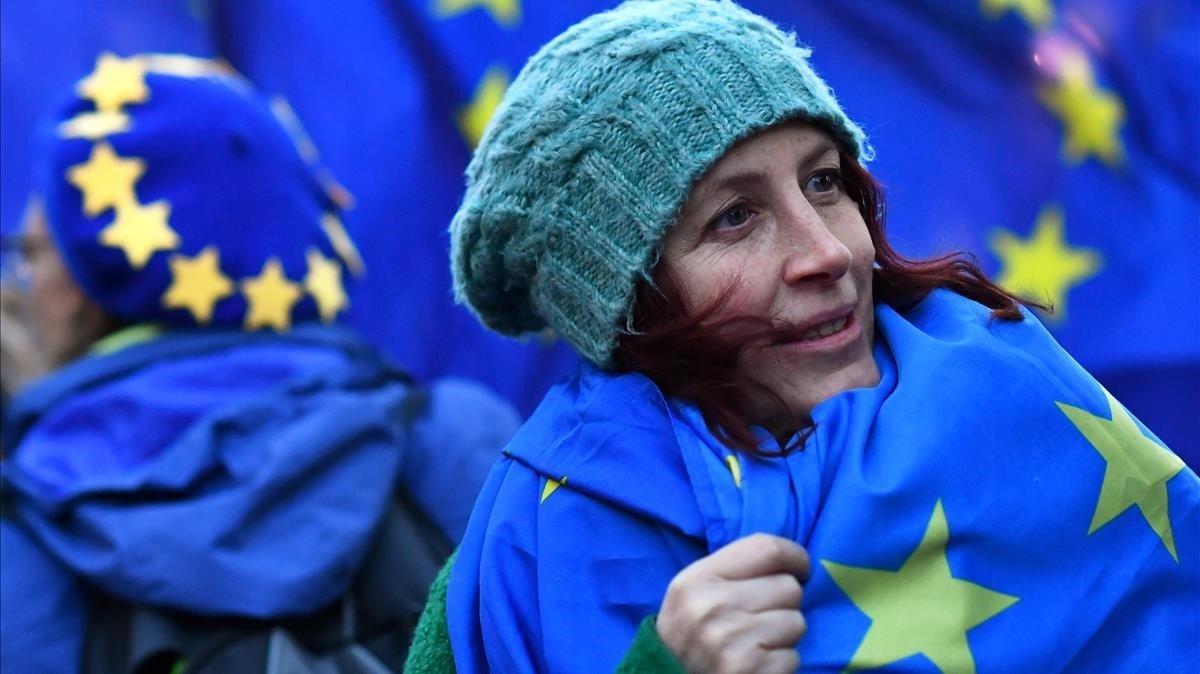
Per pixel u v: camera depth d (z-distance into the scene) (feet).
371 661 7.69
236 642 7.51
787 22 12.54
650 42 5.84
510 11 12.54
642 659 5.06
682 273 5.79
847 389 5.74
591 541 5.60
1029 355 5.74
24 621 7.54
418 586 7.92
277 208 8.98
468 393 8.95
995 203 12.49
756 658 4.97
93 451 8.02
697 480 5.54
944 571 5.27
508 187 6.11
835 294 5.71
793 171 5.79
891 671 5.10
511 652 5.57
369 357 8.86
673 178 5.71
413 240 12.34
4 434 9.23
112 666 7.44
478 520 6.12
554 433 5.98
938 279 6.22
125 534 7.54
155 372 8.31
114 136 8.80
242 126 9.02
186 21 12.46
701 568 5.13
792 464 5.51
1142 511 5.58
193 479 7.79
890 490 5.29
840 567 5.22
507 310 6.77
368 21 12.48
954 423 5.42
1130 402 12.72
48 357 8.98
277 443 7.88
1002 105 12.53
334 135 12.38
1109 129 12.56
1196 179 12.58
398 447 8.26
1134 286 12.50
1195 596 5.55
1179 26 12.65
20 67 12.17
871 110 12.51
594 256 5.92
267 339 8.67
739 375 5.77
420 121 12.41
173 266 8.60
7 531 7.78
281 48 12.46
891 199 11.69
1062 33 12.55
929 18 12.46
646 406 5.82
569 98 5.93
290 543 7.72
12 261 11.35
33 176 12.10
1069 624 5.31
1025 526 5.35
